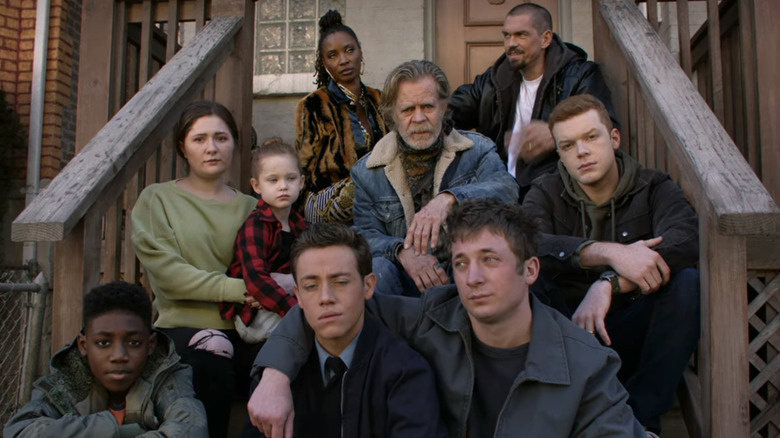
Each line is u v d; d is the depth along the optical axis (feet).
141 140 7.86
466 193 7.34
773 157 8.70
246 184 10.11
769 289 7.73
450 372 5.57
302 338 5.78
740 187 5.85
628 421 5.16
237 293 7.41
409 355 5.55
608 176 7.28
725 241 6.00
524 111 10.94
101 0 10.35
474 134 8.62
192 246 7.77
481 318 5.24
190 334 7.22
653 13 9.70
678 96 7.29
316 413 5.75
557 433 5.08
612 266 6.55
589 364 5.22
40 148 19.15
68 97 20.04
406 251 7.33
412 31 15.37
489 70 11.66
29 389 13.15
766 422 7.70
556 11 15.51
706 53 11.25
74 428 5.66
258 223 7.82
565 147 7.23
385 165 8.23
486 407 5.47
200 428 5.90
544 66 10.77
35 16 19.61
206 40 9.44
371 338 5.65
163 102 8.29
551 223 7.69
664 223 6.89
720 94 9.12
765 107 8.78
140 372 6.19
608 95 9.86
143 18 10.21
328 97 11.22
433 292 6.07
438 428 5.25
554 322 5.45
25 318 13.65
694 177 6.21
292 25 16.20
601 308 6.23
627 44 8.55
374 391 5.49
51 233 6.56
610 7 9.78
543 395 5.18
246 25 10.16
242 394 7.84
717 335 6.01
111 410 6.21
